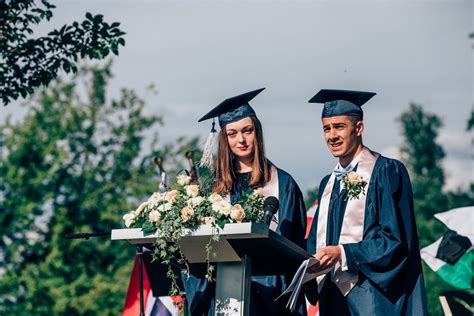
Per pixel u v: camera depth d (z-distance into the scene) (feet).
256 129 50.85
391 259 47.37
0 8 63.98
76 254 201.05
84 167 213.05
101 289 192.13
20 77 64.54
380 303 47.83
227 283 43.75
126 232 43.60
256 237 42.32
